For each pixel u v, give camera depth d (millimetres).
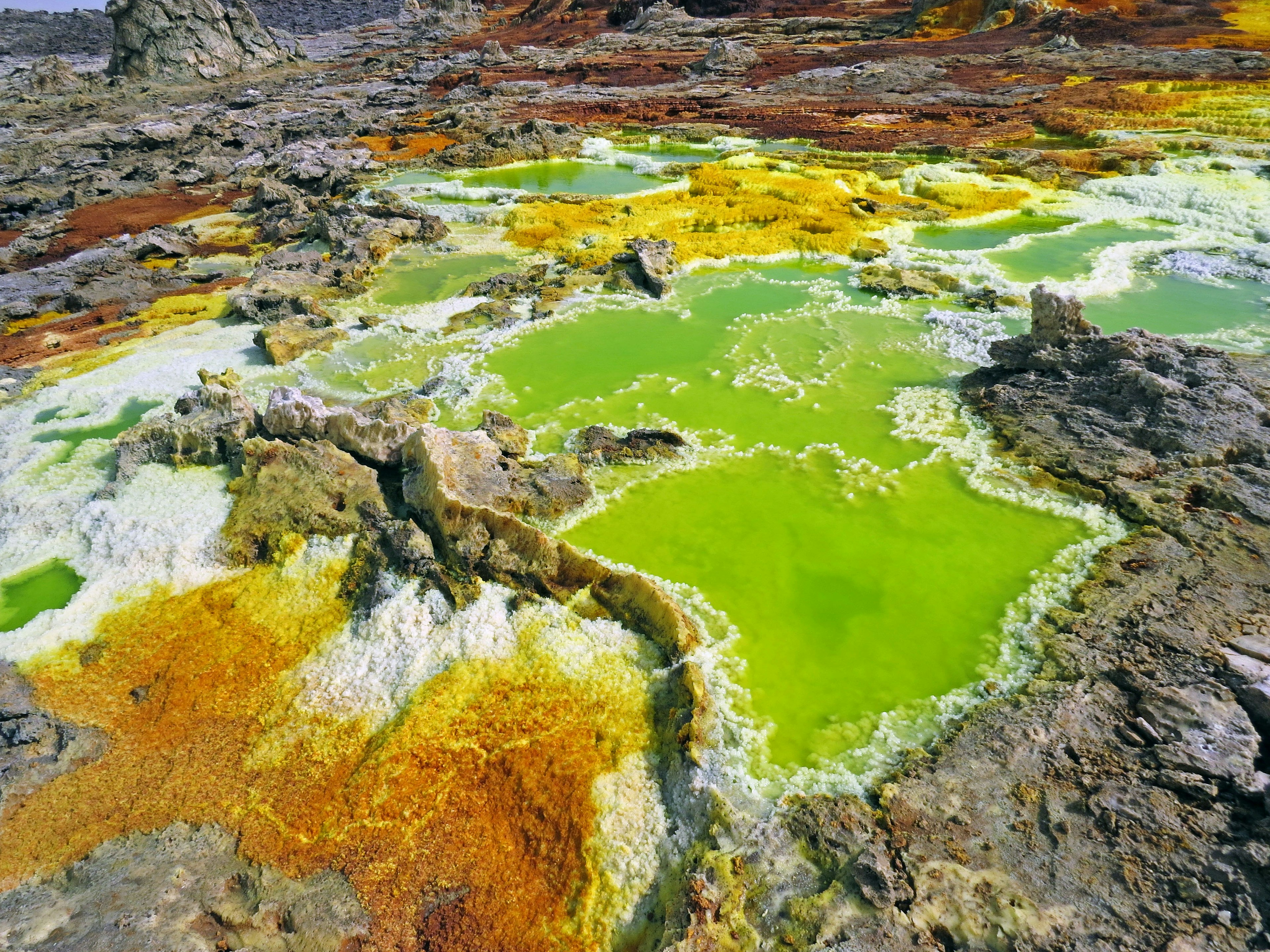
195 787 10461
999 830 8711
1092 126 39844
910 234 29266
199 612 13320
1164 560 12273
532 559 13242
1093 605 11797
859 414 18016
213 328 24438
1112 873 8102
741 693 11156
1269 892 7645
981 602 12578
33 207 38219
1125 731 9594
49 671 12281
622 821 9516
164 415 18109
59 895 9102
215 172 44719
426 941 8656
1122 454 14648
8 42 100750
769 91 56969
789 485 15719
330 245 30703
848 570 13461
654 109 54594
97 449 17953
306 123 53781
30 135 51594
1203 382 15414
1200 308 22047
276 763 10742
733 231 30688
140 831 9953
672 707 10734
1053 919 7734
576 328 23234
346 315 24641
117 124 53812
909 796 9242
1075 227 29297
